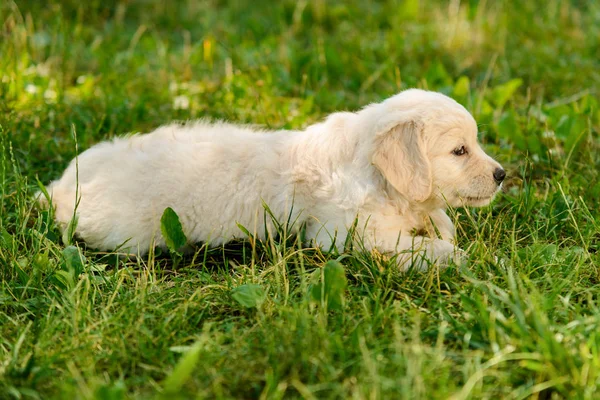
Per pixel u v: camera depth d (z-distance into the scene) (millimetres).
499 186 4188
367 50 7734
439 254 3967
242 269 3900
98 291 3680
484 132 5363
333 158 4184
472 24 8461
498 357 2902
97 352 3162
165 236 4004
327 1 9492
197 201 4242
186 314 3475
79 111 5941
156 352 3145
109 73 6852
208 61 7172
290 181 4230
